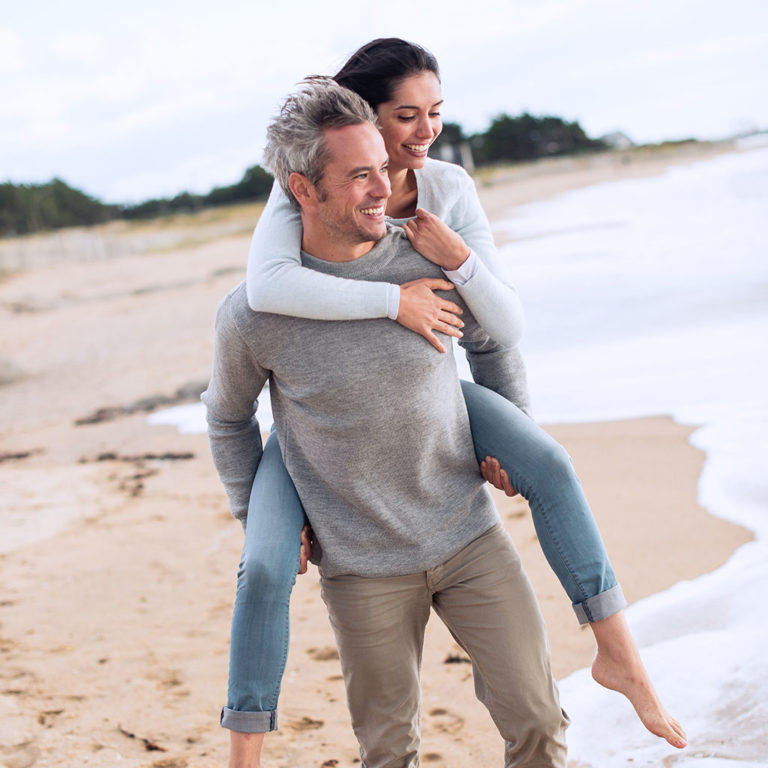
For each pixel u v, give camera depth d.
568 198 38.09
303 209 2.32
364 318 2.27
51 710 3.76
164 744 3.45
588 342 9.50
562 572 2.41
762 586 3.85
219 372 2.44
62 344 16.44
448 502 2.44
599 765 2.94
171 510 6.52
